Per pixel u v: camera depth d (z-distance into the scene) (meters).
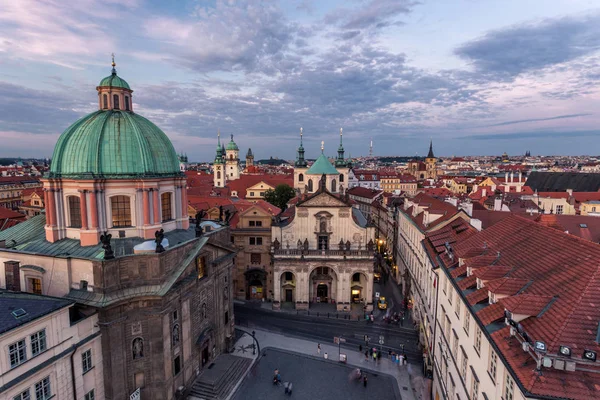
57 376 33.81
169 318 43.19
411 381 51.12
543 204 104.50
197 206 96.12
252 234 76.94
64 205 46.12
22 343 30.48
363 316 71.19
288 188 134.50
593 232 52.97
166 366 42.69
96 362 38.56
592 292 22.98
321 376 51.91
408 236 80.31
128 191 45.78
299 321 68.88
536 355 21.19
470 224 56.94
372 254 71.31
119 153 45.34
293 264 72.50
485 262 35.78
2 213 85.38
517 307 24.56
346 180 123.31
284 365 54.47
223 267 56.12
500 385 24.17
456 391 34.75
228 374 51.00
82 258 39.69
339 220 72.62
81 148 44.84
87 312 37.59
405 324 68.44
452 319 38.19
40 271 41.22
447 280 41.41
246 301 77.94
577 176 144.75
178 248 44.81
